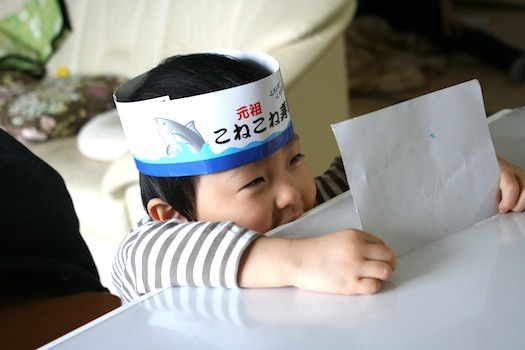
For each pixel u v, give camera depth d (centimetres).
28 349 75
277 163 71
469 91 58
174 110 64
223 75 74
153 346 48
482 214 60
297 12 155
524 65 272
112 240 165
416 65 296
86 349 49
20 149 86
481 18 357
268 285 54
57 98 200
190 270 56
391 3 329
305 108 157
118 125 182
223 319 50
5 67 241
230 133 65
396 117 54
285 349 45
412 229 56
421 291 50
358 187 53
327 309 49
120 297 84
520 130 80
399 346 43
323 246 53
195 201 72
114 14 226
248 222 71
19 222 82
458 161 58
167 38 203
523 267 51
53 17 243
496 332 43
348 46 318
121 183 152
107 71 228
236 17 173
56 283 86
